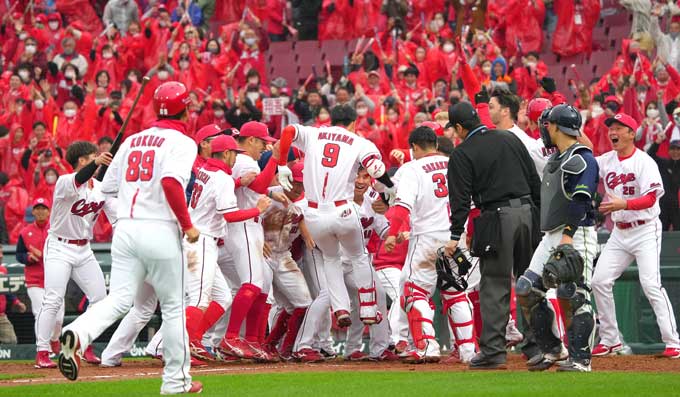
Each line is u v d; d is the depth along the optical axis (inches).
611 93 2316.7
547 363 1075.9
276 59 2974.9
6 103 2532.0
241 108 2341.3
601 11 2947.8
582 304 1037.2
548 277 992.2
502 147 1103.6
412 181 1253.7
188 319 1243.2
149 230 895.1
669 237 1614.2
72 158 1363.2
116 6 2987.2
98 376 1177.4
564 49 2783.0
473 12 2800.2
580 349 1045.2
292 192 1402.6
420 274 1268.5
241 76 2741.1
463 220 1099.3
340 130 1337.4
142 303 1339.8
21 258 1533.0
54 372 1295.5
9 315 1738.4
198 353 1299.2
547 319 1069.8
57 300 1381.6
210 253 1283.2
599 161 1435.8
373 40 2645.2
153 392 934.4
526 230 1096.8
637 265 1497.3
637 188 1385.3
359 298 1347.2
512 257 1099.3
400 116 2331.4
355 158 1317.7
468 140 1115.3
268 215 1380.4
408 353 1334.9
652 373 1054.4
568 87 2714.1
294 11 3051.2
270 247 1381.6
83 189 1347.2
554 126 1034.7
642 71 2405.3
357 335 1416.1
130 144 919.0
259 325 1364.4
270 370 1206.9
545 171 1043.9
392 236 1245.7
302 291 1389.0
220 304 1316.4
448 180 1111.0
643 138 2134.6
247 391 921.5
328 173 1312.7
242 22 2800.2
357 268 1347.2
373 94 2429.9
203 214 1277.1
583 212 1011.9
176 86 920.3
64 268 1374.3
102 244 1723.7
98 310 884.0
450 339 1592.0
